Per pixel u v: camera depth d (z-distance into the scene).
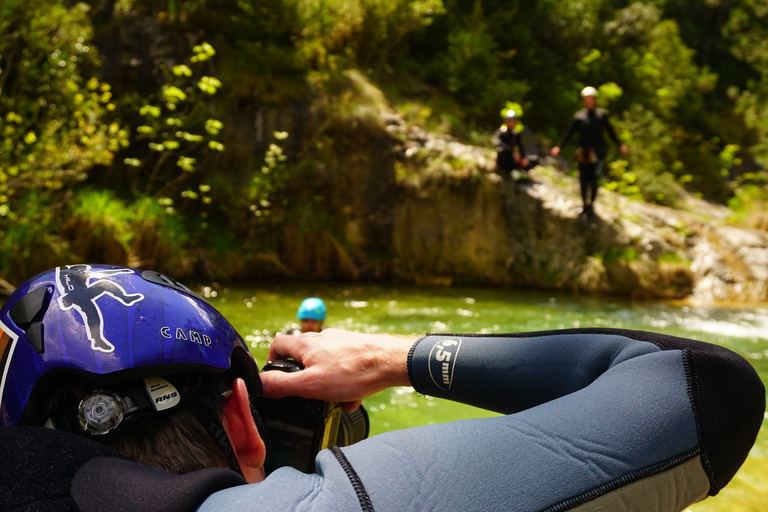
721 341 6.59
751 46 29.31
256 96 11.27
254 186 10.52
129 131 10.68
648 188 14.70
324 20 12.55
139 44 11.14
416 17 13.36
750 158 25.27
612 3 24.66
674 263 10.68
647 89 20.69
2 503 0.46
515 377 0.67
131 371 0.56
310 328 4.17
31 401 0.56
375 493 0.46
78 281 0.61
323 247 10.95
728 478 0.56
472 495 0.46
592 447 0.50
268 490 0.47
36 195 8.27
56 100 9.20
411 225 11.18
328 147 11.27
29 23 9.10
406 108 12.23
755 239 11.57
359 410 1.04
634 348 0.60
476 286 10.96
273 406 0.82
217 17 11.58
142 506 0.46
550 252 10.87
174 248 9.40
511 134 11.29
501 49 16.62
